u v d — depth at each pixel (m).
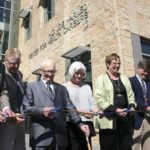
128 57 9.17
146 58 9.91
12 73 4.34
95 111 4.72
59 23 12.84
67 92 4.59
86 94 4.93
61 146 4.10
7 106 3.58
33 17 15.96
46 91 4.27
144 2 10.41
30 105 4.14
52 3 14.05
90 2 10.72
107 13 9.79
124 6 9.75
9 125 3.88
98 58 9.81
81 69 4.89
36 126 4.07
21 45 17.30
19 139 4.25
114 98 4.68
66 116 4.51
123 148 4.57
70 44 11.69
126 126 4.68
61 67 12.17
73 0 11.85
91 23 10.48
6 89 3.86
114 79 4.86
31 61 15.44
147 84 5.23
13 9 19.52
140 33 9.91
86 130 4.42
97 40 10.02
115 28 9.38
